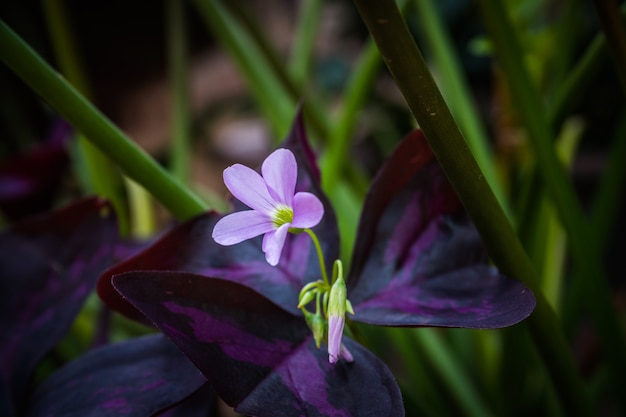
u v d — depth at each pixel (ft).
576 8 1.35
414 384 1.41
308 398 0.73
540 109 0.99
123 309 0.80
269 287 0.81
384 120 2.48
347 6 3.75
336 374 0.75
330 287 0.75
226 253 0.82
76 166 1.82
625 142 1.23
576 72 1.05
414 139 0.80
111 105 4.51
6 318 0.88
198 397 0.84
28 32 3.33
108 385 0.79
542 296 0.81
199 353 0.72
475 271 0.80
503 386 1.20
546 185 1.01
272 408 0.72
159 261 0.80
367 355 0.76
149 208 1.66
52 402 0.80
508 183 1.53
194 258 0.82
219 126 3.78
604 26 0.86
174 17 1.60
